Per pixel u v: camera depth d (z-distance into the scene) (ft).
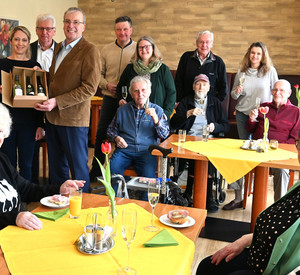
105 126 14.67
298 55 21.22
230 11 21.74
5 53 18.88
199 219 5.81
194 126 12.55
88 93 10.37
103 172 5.08
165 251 4.71
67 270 4.16
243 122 14.01
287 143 11.81
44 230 5.19
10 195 6.07
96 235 4.62
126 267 4.22
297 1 20.75
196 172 10.16
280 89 11.69
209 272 5.96
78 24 10.34
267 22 21.34
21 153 11.93
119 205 6.26
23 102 9.68
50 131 10.99
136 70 12.54
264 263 5.27
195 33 22.45
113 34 23.73
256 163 8.80
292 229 4.73
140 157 11.30
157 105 11.46
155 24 22.97
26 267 4.20
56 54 10.91
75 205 5.57
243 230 10.63
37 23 13.55
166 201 7.55
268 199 13.23
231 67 22.25
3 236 4.96
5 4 18.56
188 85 13.87
